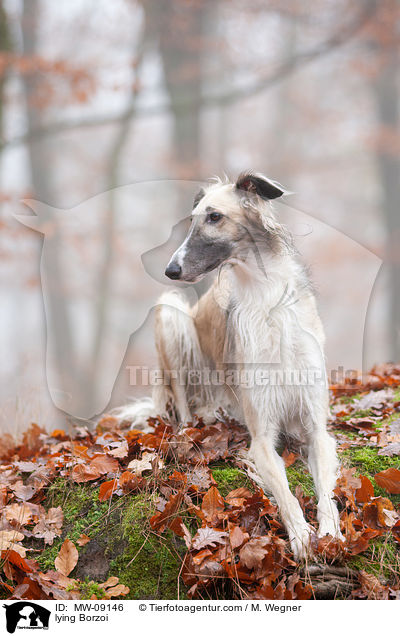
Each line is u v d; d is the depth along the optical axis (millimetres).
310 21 15750
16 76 10992
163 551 3355
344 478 3715
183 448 3949
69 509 3715
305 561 3219
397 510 3555
